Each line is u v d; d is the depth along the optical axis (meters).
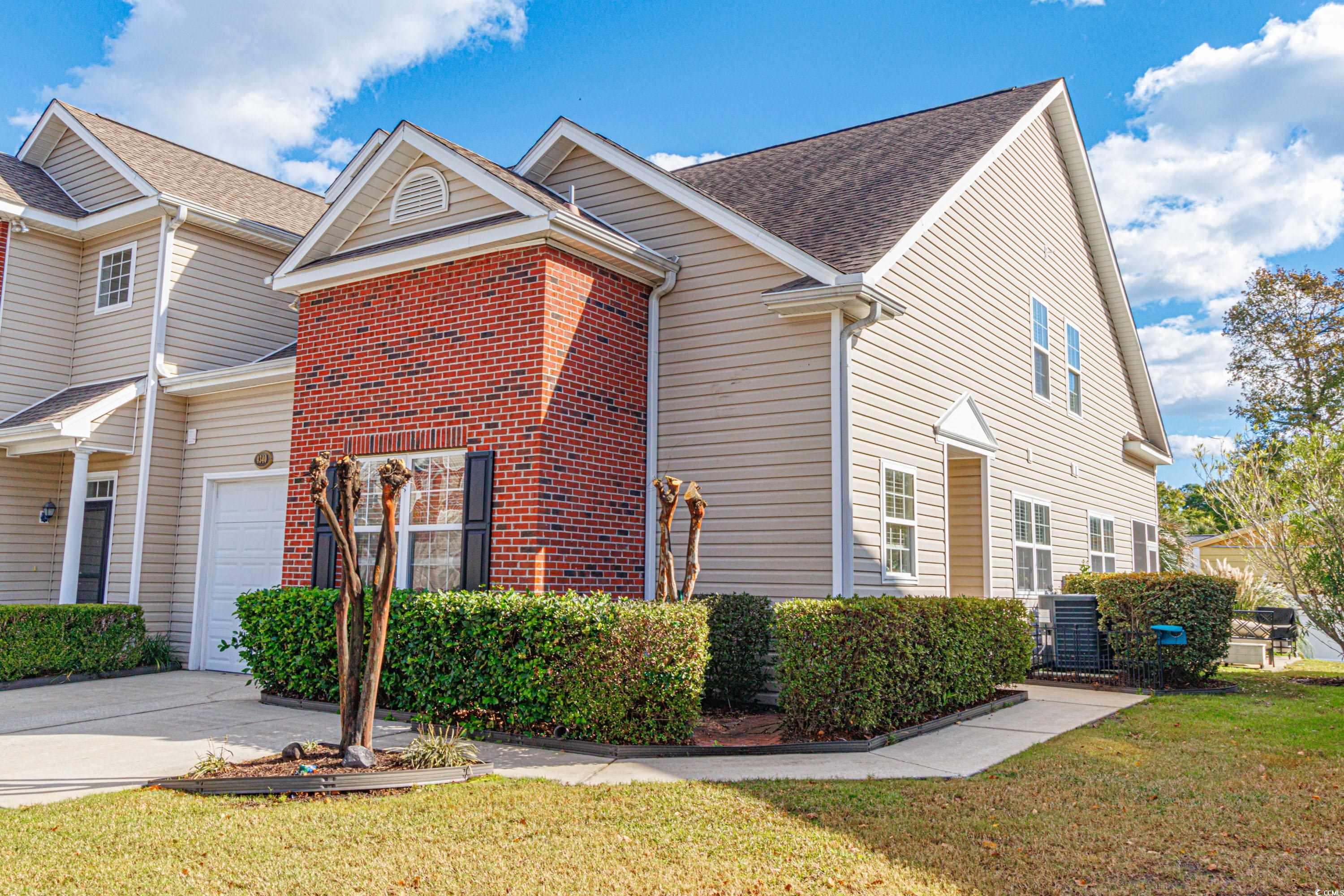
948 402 12.28
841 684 7.81
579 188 12.11
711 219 10.80
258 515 13.27
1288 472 12.97
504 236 9.85
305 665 9.80
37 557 14.62
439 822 5.50
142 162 15.30
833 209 12.41
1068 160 17.72
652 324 11.19
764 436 10.25
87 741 8.03
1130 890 4.48
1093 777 6.60
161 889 4.46
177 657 13.70
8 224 14.56
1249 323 33.22
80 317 15.30
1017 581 14.12
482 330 10.09
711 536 10.44
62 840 5.17
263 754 7.42
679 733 7.70
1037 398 15.48
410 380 10.59
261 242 15.57
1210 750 7.54
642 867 4.75
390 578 6.89
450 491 10.19
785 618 8.10
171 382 13.89
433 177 10.99
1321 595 12.76
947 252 12.59
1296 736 8.14
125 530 13.82
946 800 5.96
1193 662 11.56
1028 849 5.04
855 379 10.09
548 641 7.89
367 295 11.11
